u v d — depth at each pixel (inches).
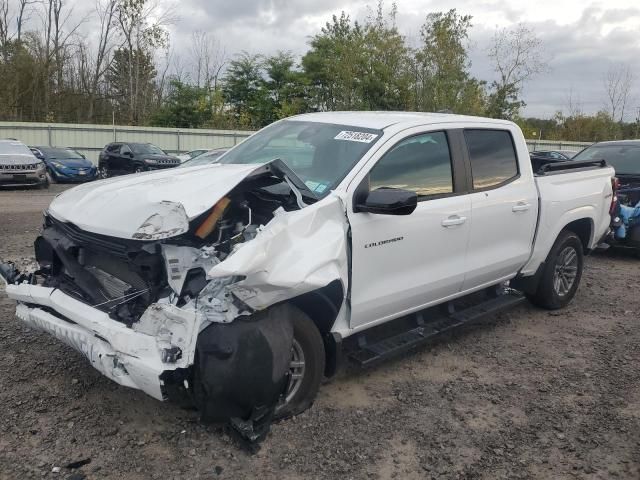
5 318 208.5
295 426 146.4
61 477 122.3
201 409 127.2
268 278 126.3
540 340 214.8
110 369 126.3
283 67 1684.3
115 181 163.0
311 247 137.7
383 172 162.2
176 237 129.8
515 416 157.6
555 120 1947.6
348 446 139.6
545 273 237.8
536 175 226.7
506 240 205.9
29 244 344.2
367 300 156.6
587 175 251.8
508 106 1614.2
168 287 130.6
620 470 134.4
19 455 128.8
